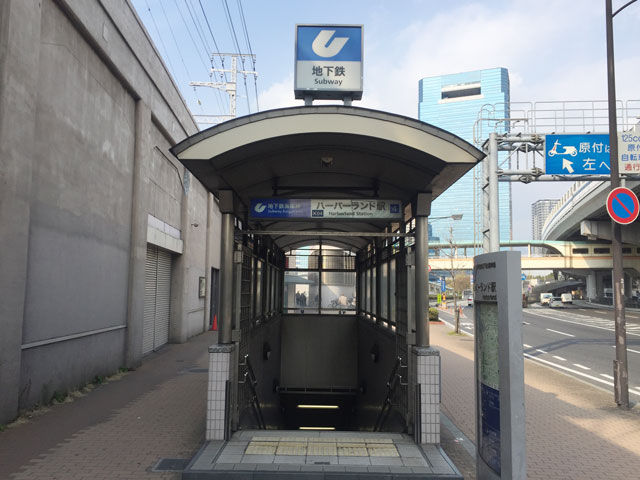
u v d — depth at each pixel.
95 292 9.30
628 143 12.41
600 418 7.80
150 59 12.10
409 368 6.33
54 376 7.84
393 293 8.52
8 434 6.04
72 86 8.27
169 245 15.14
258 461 5.01
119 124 10.47
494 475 3.97
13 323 6.46
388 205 6.54
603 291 70.94
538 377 11.86
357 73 7.89
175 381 9.85
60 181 7.88
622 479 5.14
